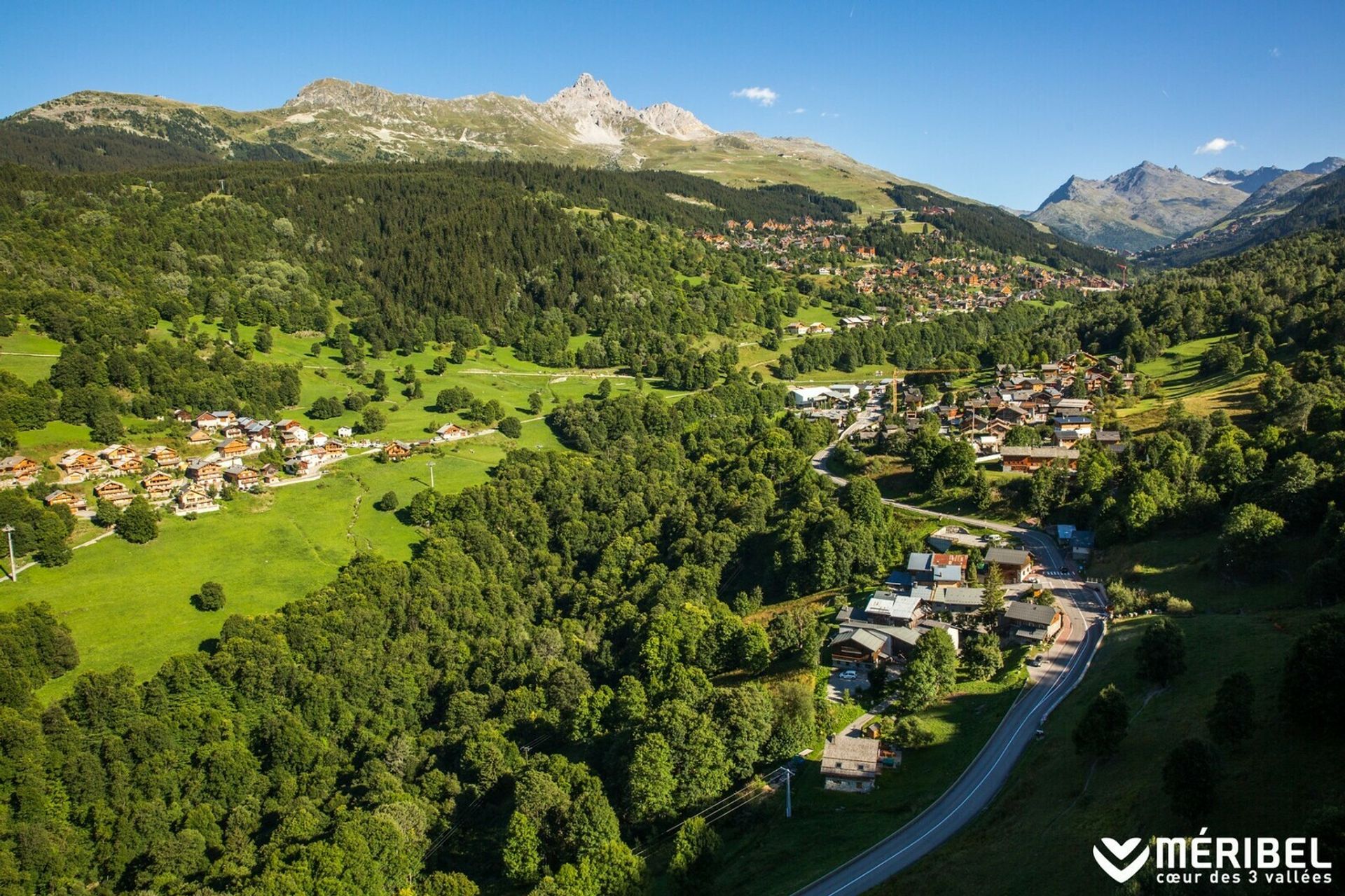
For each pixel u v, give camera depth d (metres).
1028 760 90.62
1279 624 98.62
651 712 108.62
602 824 91.94
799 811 92.62
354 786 116.81
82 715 116.00
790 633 129.25
